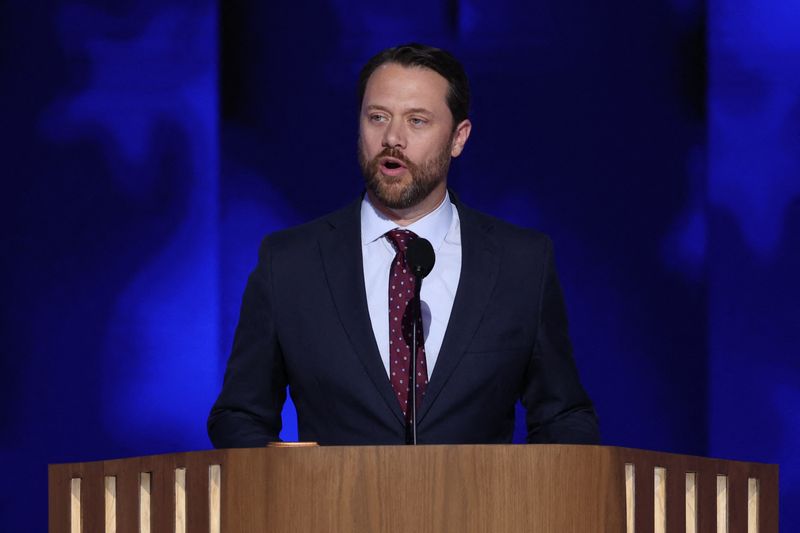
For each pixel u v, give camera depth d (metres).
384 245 9.88
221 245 16.73
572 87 16.98
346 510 7.03
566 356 9.89
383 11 16.92
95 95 16.75
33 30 16.77
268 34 16.92
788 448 16.70
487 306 9.58
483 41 16.95
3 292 16.64
